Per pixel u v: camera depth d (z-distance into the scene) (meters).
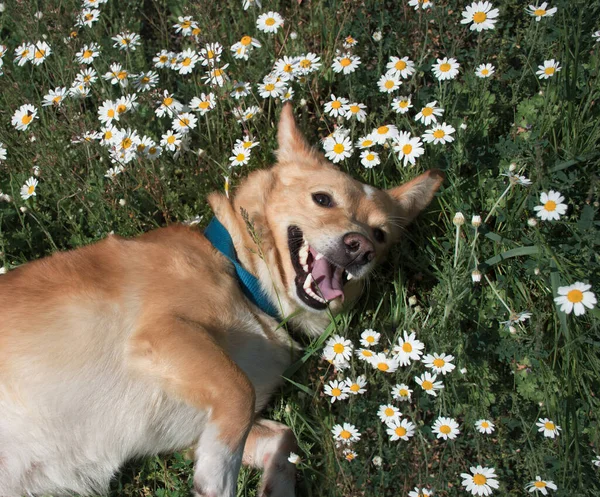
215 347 0.90
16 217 1.14
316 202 1.02
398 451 0.94
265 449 0.99
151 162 1.09
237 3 1.29
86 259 0.95
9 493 0.90
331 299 1.00
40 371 0.90
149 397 0.92
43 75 1.22
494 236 1.03
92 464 0.93
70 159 1.13
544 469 0.91
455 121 1.08
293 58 1.17
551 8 1.07
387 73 1.10
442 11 1.13
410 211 1.08
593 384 0.98
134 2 1.34
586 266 0.99
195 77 1.24
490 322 1.02
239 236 1.02
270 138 1.16
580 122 1.06
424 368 0.99
